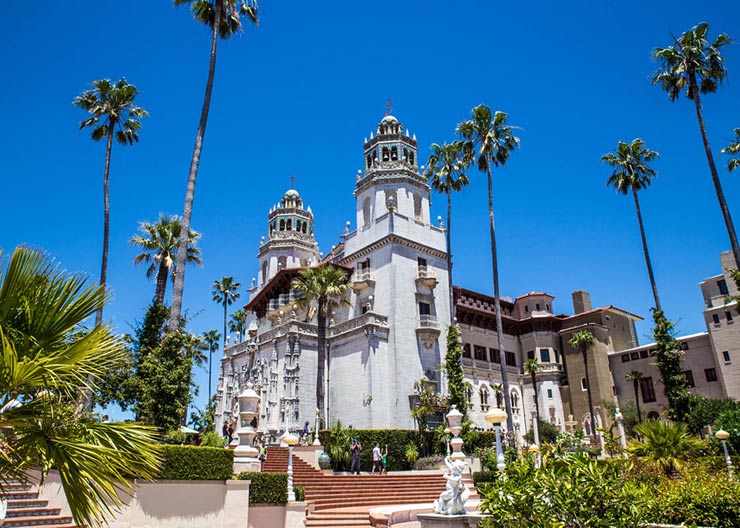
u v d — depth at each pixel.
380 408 42.22
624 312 66.69
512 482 8.30
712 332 53.59
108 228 35.56
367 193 52.94
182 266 24.70
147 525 14.96
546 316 62.91
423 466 36.06
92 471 7.55
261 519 17.97
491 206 41.44
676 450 25.05
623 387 59.78
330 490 25.73
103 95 37.69
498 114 43.38
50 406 7.71
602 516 7.75
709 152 34.66
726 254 55.41
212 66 28.39
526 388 60.44
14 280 7.71
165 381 22.11
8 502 14.89
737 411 35.03
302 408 43.69
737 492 11.64
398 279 46.97
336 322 50.31
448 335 41.69
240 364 52.66
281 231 65.06
